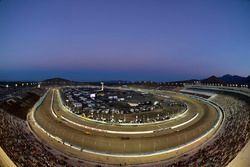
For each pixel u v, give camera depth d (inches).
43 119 4239.7
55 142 3034.0
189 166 2196.1
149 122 4116.6
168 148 2827.3
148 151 2768.2
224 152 2349.9
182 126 3880.4
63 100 7007.9
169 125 3919.8
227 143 2652.6
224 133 3196.4
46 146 2859.3
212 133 3393.2
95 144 2970.0
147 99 7258.9
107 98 7519.7
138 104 6107.3
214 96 6811.0
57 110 5236.2
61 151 2733.8
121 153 2687.0
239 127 3191.4
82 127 3762.3
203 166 2118.6
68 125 3870.6
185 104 6127.0
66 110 5265.8
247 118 3526.1
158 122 4114.2
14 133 2945.4
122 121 4202.8
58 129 3609.7
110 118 4453.7
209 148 2677.2
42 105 5851.4
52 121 4119.1
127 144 2952.8
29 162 2151.8
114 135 3324.3
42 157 2395.4
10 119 3582.7
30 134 3257.9
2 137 2593.5
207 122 4060.0
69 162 2388.0
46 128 3703.3
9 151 2265.0
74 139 3166.8
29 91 7780.5
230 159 2015.3
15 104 4886.8
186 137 3262.8
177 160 2442.2
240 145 2336.4
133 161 2468.0
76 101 6771.7
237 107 4702.3
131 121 4217.5
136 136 3280.0
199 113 4872.0
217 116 4498.0
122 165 2364.7
